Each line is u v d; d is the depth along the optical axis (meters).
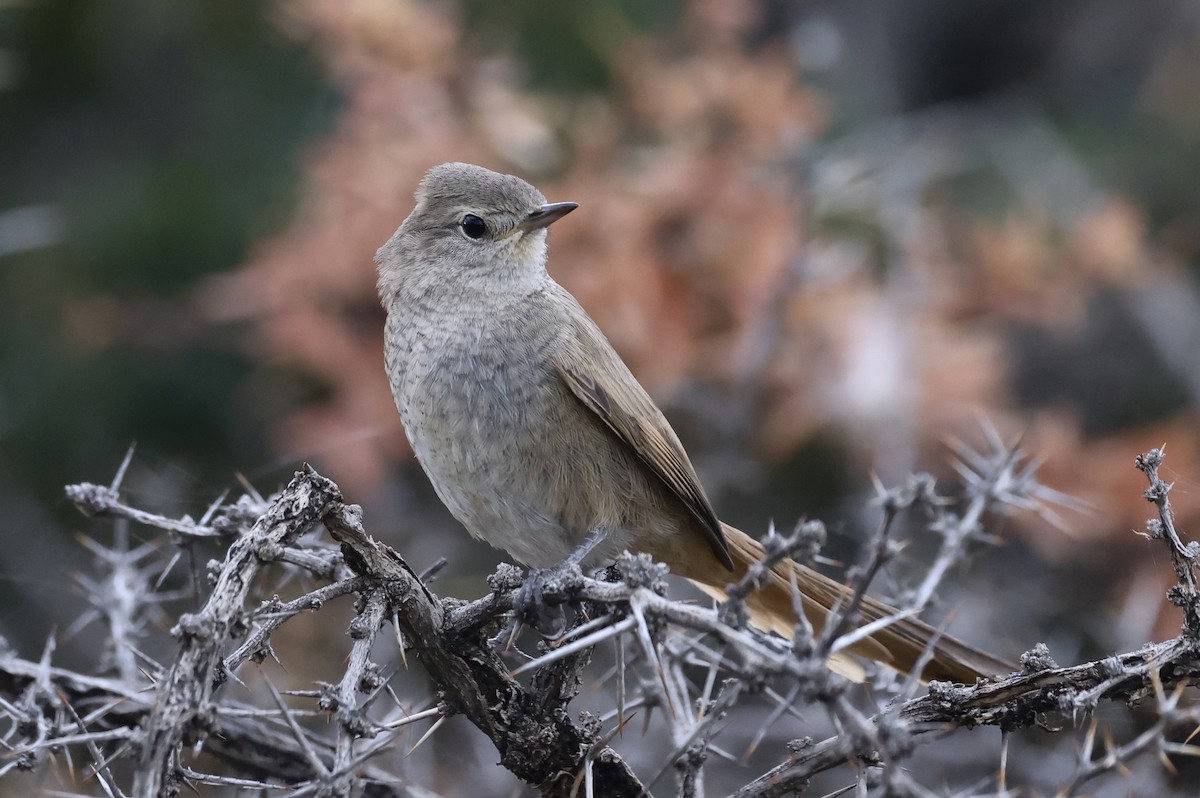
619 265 11.38
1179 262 14.13
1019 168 15.02
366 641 5.76
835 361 11.42
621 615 5.50
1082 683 5.64
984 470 8.48
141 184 13.88
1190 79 16.30
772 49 12.82
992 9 18.31
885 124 15.94
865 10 17.73
